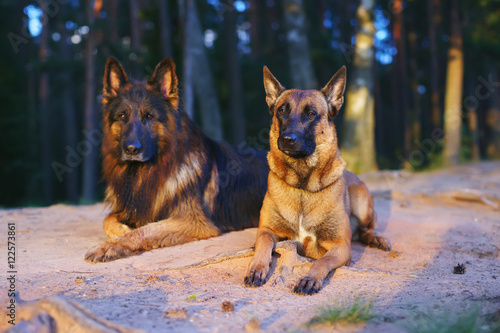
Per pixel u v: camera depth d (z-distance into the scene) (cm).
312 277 381
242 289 379
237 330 287
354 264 469
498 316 299
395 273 425
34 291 362
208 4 2153
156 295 357
